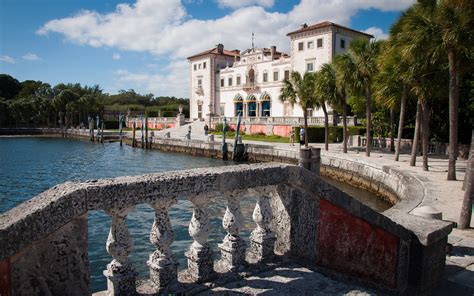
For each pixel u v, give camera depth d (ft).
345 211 15.38
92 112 349.82
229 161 153.89
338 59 105.19
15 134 332.19
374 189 83.20
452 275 19.54
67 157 163.63
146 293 11.73
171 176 11.68
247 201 61.82
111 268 11.21
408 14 59.21
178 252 41.42
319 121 174.29
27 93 406.82
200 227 12.91
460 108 105.60
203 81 287.07
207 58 280.31
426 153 75.77
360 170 91.40
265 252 15.10
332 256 15.46
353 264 15.87
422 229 17.44
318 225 15.03
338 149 127.54
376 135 141.69
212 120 246.68
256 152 144.15
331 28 197.98
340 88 109.40
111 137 267.39
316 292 13.61
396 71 74.84
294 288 13.64
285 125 188.85
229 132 222.48
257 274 14.40
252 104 256.73
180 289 12.23
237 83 263.49
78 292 9.84
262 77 243.40
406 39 59.88
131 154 180.96
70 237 9.59
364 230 15.90
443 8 51.31
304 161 20.42
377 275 16.42
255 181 13.79
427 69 69.41
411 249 17.28
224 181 12.86
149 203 11.56
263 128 201.67
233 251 14.11
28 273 8.77
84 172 120.37
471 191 32.07
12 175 110.73
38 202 9.09
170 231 12.14
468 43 50.24
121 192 10.37
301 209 15.35
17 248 8.22
